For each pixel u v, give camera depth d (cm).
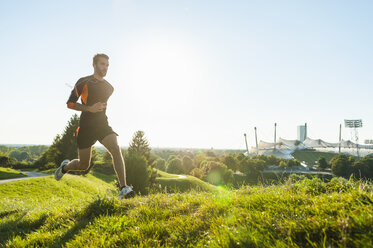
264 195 260
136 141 3005
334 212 173
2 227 332
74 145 4212
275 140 15512
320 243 136
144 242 189
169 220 237
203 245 168
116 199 349
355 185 243
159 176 5100
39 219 345
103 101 358
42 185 2059
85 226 267
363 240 122
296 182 303
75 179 2519
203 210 252
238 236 163
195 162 11031
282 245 142
